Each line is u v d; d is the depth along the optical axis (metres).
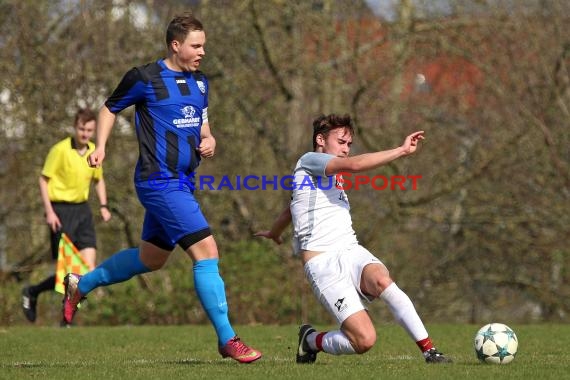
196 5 59.47
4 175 53.62
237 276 47.09
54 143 53.78
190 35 21.31
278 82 58.94
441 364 20.38
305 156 21.80
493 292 62.47
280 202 57.91
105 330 35.78
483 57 61.84
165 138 21.19
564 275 59.81
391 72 59.62
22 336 32.50
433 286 62.03
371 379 18.06
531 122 60.09
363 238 59.62
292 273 48.72
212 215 56.97
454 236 62.12
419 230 61.50
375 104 60.31
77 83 54.62
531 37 61.41
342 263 21.09
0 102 53.66
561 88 61.97
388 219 59.19
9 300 45.94
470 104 62.09
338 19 60.22
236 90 58.00
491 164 60.56
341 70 59.84
